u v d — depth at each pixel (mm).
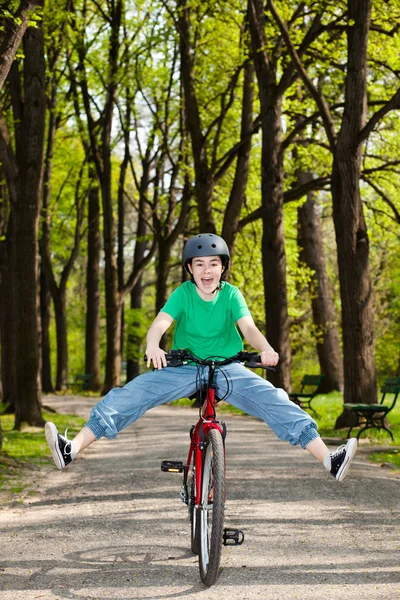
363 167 22219
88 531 6855
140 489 9211
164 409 26891
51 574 5469
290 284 32156
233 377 5246
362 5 15539
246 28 22969
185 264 5293
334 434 15438
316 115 20250
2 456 11250
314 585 5141
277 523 7086
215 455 4953
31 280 17547
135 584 5207
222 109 24281
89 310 38656
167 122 30219
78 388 38219
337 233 16188
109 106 29531
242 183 24266
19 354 17672
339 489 8938
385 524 7012
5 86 23672
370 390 16062
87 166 33344
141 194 32812
